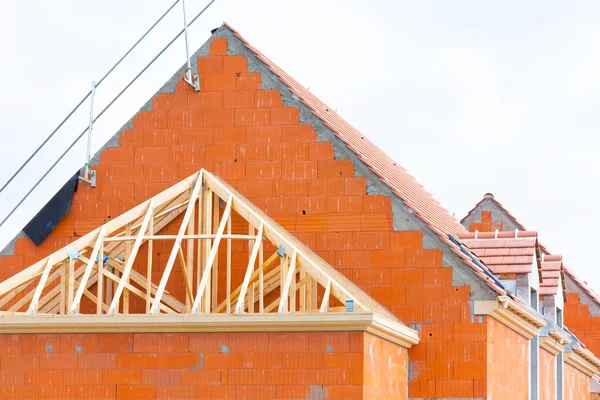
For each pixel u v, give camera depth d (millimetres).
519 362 32594
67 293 28469
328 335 25859
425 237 30297
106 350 26672
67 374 26750
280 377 25906
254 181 31484
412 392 29516
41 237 32000
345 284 29156
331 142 31266
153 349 26500
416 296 30062
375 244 30578
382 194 30797
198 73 32125
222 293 30859
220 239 28375
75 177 32062
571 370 41375
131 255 27656
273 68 32375
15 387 26906
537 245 34344
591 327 49375
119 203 31938
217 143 31812
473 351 29438
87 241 28203
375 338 26672
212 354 26266
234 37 32125
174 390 26281
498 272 33469
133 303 31109
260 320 25891
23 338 27062
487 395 29203
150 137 32125
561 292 39938
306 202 31172
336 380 25688
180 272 31203
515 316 31156
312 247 30906
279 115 31609
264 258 30719
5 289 27359
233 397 26047
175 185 29688
